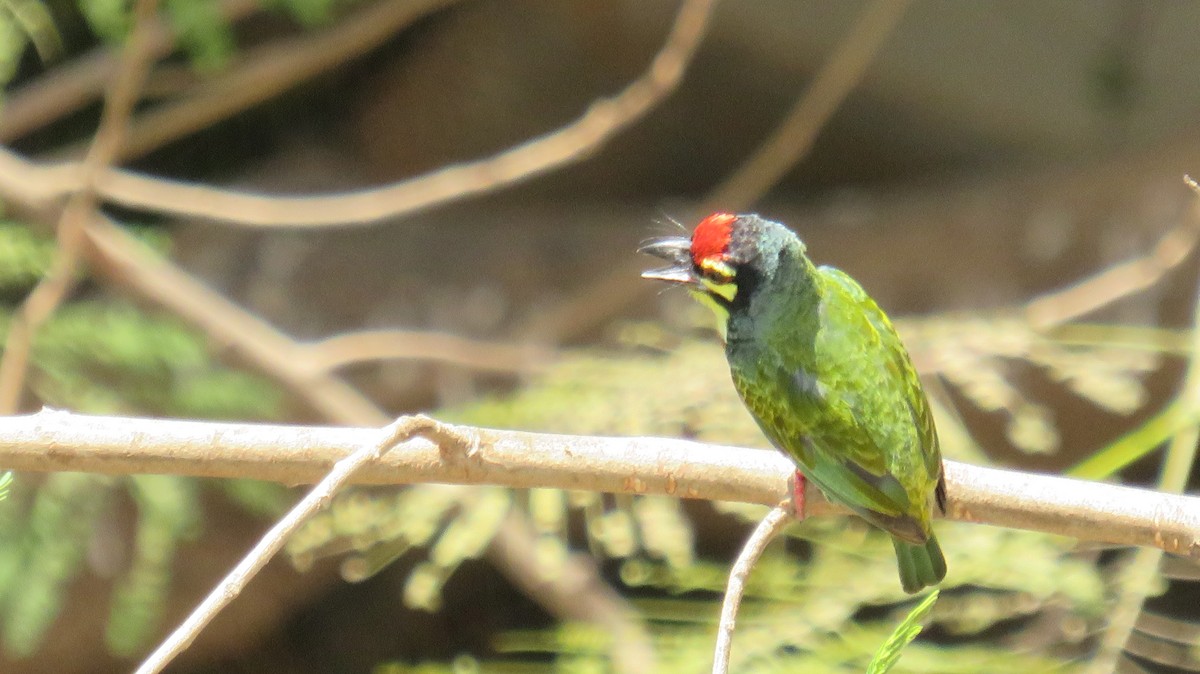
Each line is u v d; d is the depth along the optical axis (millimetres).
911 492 6715
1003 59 16625
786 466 6234
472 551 9383
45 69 15445
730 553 14219
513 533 10891
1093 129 16750
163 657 4578
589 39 16453
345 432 5832
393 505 10867
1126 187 13703
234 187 16578
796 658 8625
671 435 10188
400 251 15219
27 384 11672
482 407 10812
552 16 16391
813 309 7191
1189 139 13906
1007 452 12695
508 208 17000
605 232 15328
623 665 9148
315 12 12430
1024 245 13781
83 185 11211
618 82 16828
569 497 10117
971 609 9086
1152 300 12727
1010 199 14266
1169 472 8125
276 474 5805
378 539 10156
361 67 17219
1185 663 8844
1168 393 12461
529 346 13344
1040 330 10844
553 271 14820
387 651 15789
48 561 11203
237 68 14664
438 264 15016
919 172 17188
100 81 13844
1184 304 12680
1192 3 16500
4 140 14203
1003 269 13727
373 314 14594
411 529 9617
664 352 12477
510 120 16938
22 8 11492
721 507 9648
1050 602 8969
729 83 16703
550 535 10078
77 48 15328
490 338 14242
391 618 15852
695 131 17125
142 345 11438
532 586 11000
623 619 10312
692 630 9727
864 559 9344
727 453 6172
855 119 16812
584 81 16812
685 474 6098
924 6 16312
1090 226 13633
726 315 7348
